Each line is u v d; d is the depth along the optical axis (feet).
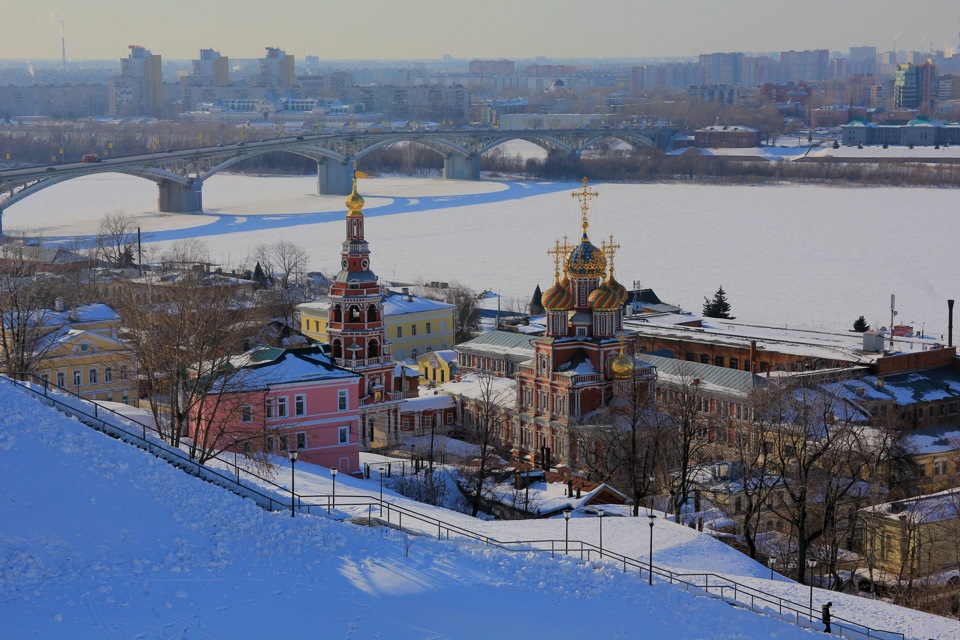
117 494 246.06
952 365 529.04
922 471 445.78
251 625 214.07
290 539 246.88
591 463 447.42
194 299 433.07
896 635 253.44
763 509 383.86
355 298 480.64
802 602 271.28
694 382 444.96
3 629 197.16
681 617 242.37
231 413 341.00
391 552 249.75
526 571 250.16
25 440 252.42
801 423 400.06
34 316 501.97
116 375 488.02
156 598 216.13
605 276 482.69
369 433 481.87
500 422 503.61
